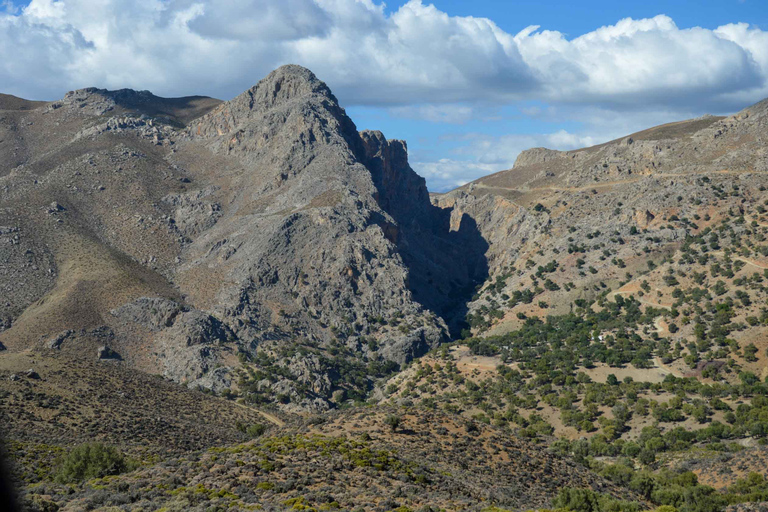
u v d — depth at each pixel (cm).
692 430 14512
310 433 9925
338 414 10981
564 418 15812
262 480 7431
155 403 15600
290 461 8181
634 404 16138
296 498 6662
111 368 17500
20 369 15112
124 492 7069
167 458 10306
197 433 13512
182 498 6606
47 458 9612
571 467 10162
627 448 13538
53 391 14212
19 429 11550
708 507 9231
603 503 8156
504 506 7594
